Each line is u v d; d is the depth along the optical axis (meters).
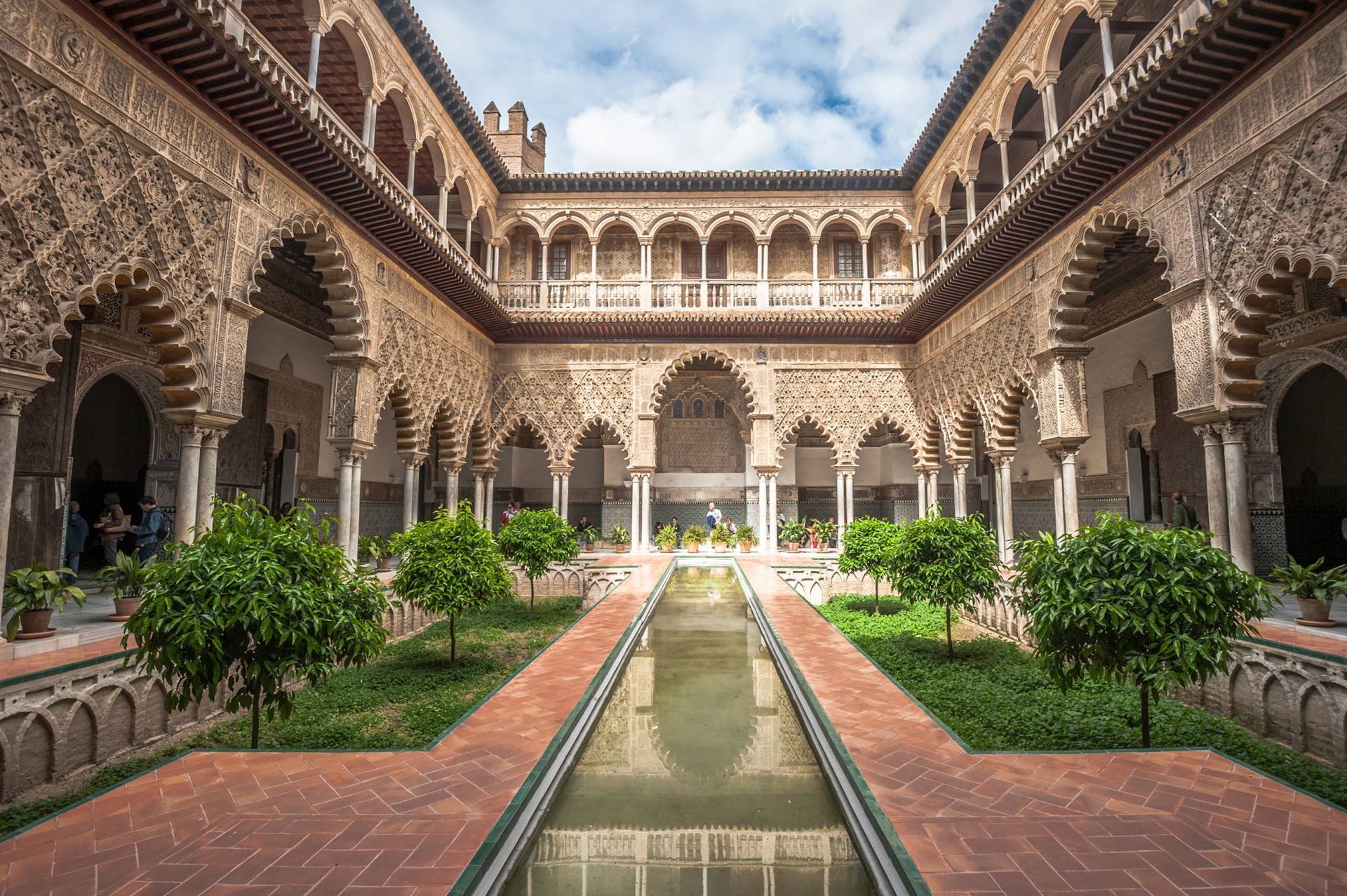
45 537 6.56
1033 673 5.41
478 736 3.30
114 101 4.89
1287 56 4.95
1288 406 9.49
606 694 4.34
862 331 13.38
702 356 13.77
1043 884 1.99
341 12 7.66
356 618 3.67
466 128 11.10
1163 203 6.31
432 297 10.66
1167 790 2.66
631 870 2.36
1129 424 10.41
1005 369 9.70
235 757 3.03
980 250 9.05
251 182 6.37
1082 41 9.37
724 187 13.46
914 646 6.56
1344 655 3.75
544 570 9.16
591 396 13.65
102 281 4.77
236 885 1.99
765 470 13.51
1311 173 4.78
